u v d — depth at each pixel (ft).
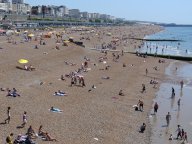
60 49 329.52
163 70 304.91
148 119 156.15
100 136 125.59
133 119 152.97
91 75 239.30
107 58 331.98
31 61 245.86
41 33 520.42
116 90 203.31
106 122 142.41
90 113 151.23
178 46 577.84
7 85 175.94
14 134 112.98
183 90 227.61
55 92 176.55
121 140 125.39
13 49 291.58
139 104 168.45
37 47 320.50
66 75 219.61
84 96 179.42
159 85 237.66
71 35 570.46
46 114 140.15
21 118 130.00
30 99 157.69
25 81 191.31
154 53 421.59
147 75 270.46
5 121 123.65
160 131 141.69
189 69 322.14
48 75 216.33
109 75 248.52
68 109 152.35
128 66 302.66
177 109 178.60
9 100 150.61
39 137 113.80
